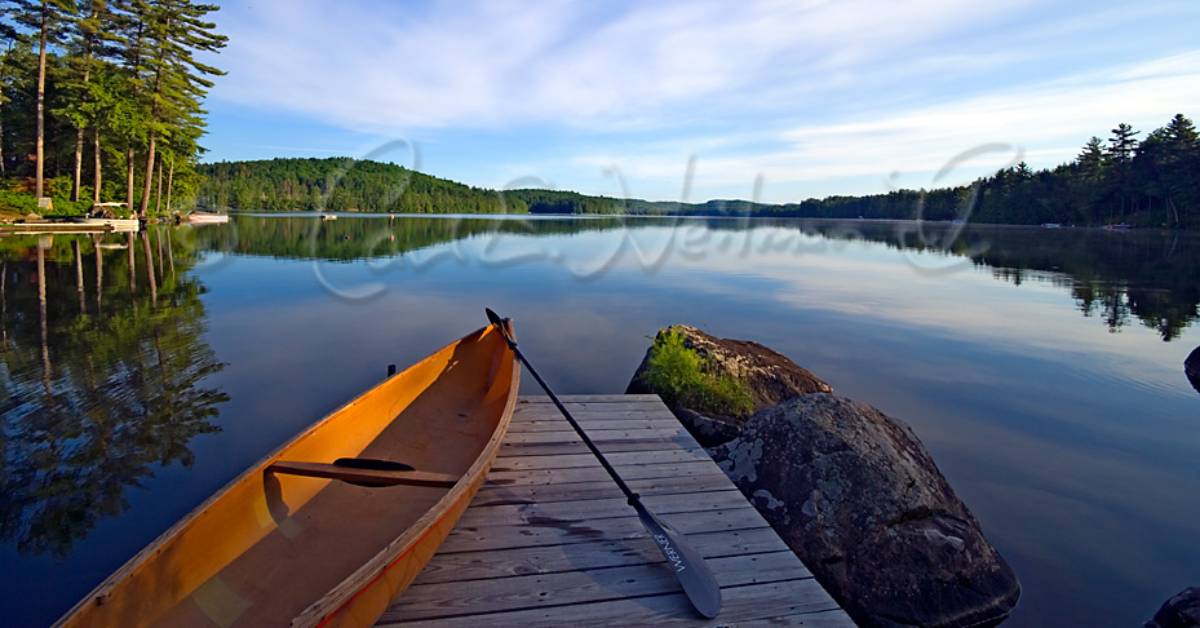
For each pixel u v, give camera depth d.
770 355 6.70
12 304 10.39
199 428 5.07
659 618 2.45
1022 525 3.99
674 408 5.34
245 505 2.56
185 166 40.34
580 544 2.93
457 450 4.04
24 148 34.03
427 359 4.54
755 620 2.46
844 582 3.14
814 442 3.63
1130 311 12.41
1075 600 3.23
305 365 7.18
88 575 3.08
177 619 2.10
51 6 27.89
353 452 3.59
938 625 3.03
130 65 31.86
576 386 6.81
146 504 3.79
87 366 6.79
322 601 1.93
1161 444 5.42
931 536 3.24
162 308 10.50
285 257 20.36
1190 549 3.71
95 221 27.47
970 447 5.34
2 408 5.45
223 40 33.91
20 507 3.74
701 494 3.50
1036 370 7.89
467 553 2.81
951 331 10.32
